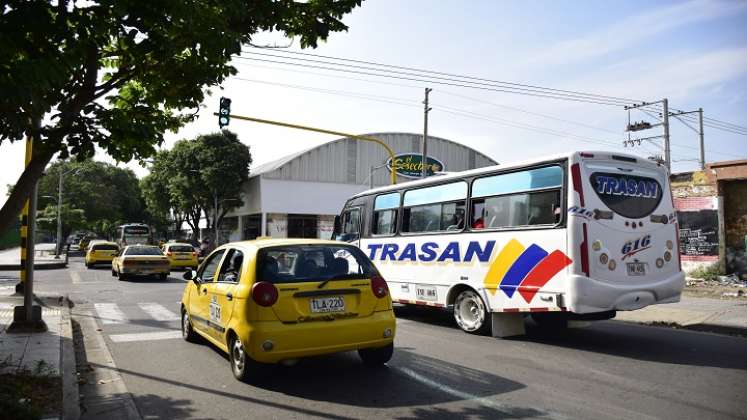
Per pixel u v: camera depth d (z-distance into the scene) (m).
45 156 5.20
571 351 7.80
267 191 42.28
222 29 5.38
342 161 45.12
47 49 4.50
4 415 4.50
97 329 9.83
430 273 10.42
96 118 5.21
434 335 9.21
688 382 6.06
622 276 7.88
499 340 8.71
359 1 6.30
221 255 7.46
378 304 6.29
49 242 95.00
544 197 8.23
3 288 16.83
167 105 6.51
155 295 15.60
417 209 11.07
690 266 17.83
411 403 5.32
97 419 5.01
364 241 12.60
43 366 6.54
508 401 5.36
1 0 4.29
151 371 6.73
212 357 7.48
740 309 11.42
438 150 48.72
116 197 68.19
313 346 5.76
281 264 6.03
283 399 5.50
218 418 4.96
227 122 19.28
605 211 7.87
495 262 8.93
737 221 16.84
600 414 4.96
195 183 44.34
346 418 4.91
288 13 5.89
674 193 18.42
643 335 9.23
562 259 7.77
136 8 4.85
